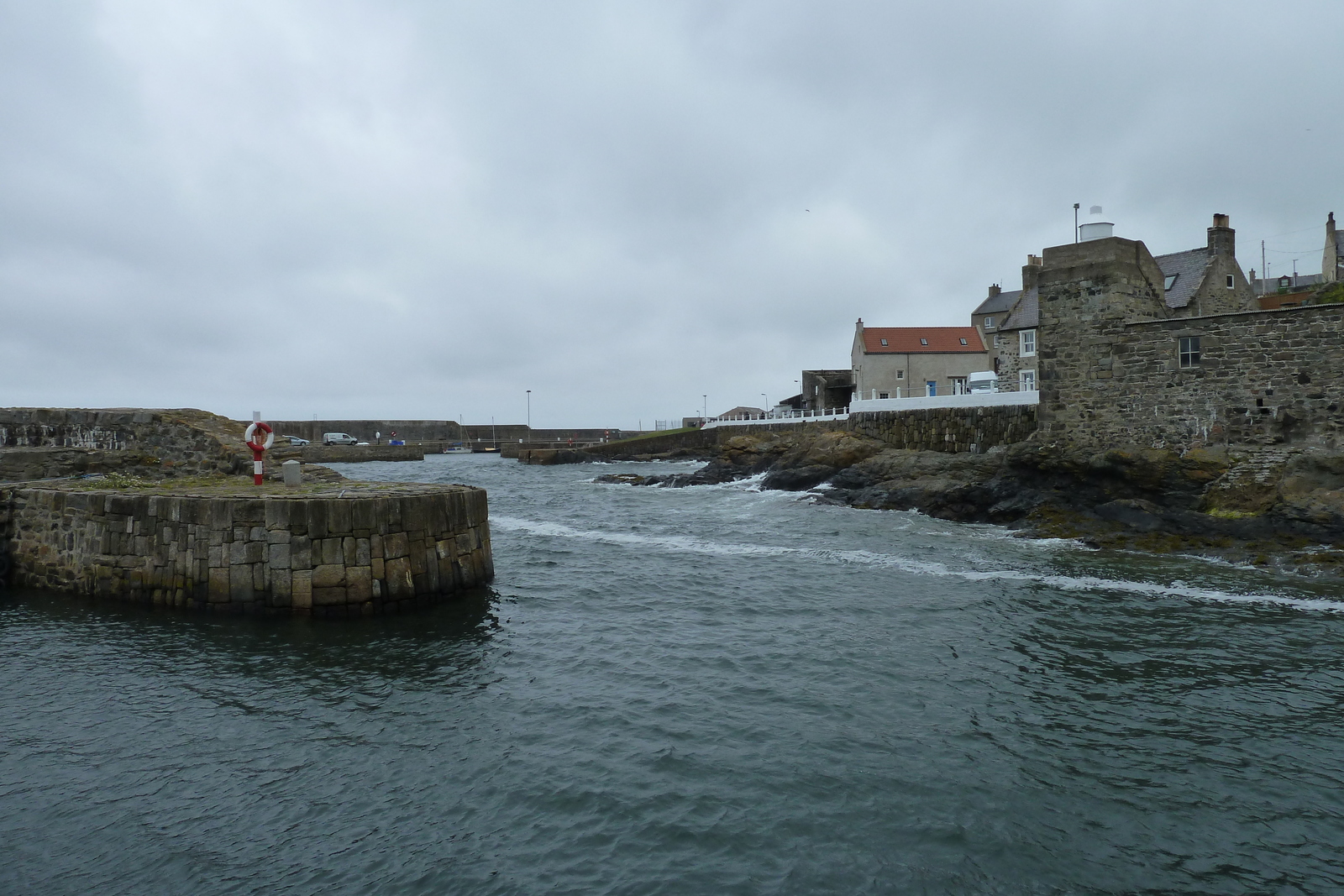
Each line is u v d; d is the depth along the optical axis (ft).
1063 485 80.28
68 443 76.18
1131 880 23.08
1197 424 71.87
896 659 41.42
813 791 27.86
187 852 24.18
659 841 24.85
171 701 35.09
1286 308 66.13
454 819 26.12
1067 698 36.09
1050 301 82.48
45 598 50.55
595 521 94.63
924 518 90.38
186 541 47.14
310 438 308.40
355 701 35.32
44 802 26.89
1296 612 48.49
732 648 43.39
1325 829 25.55
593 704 35.45
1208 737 31.99
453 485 60.34
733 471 140.87
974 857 24.16
